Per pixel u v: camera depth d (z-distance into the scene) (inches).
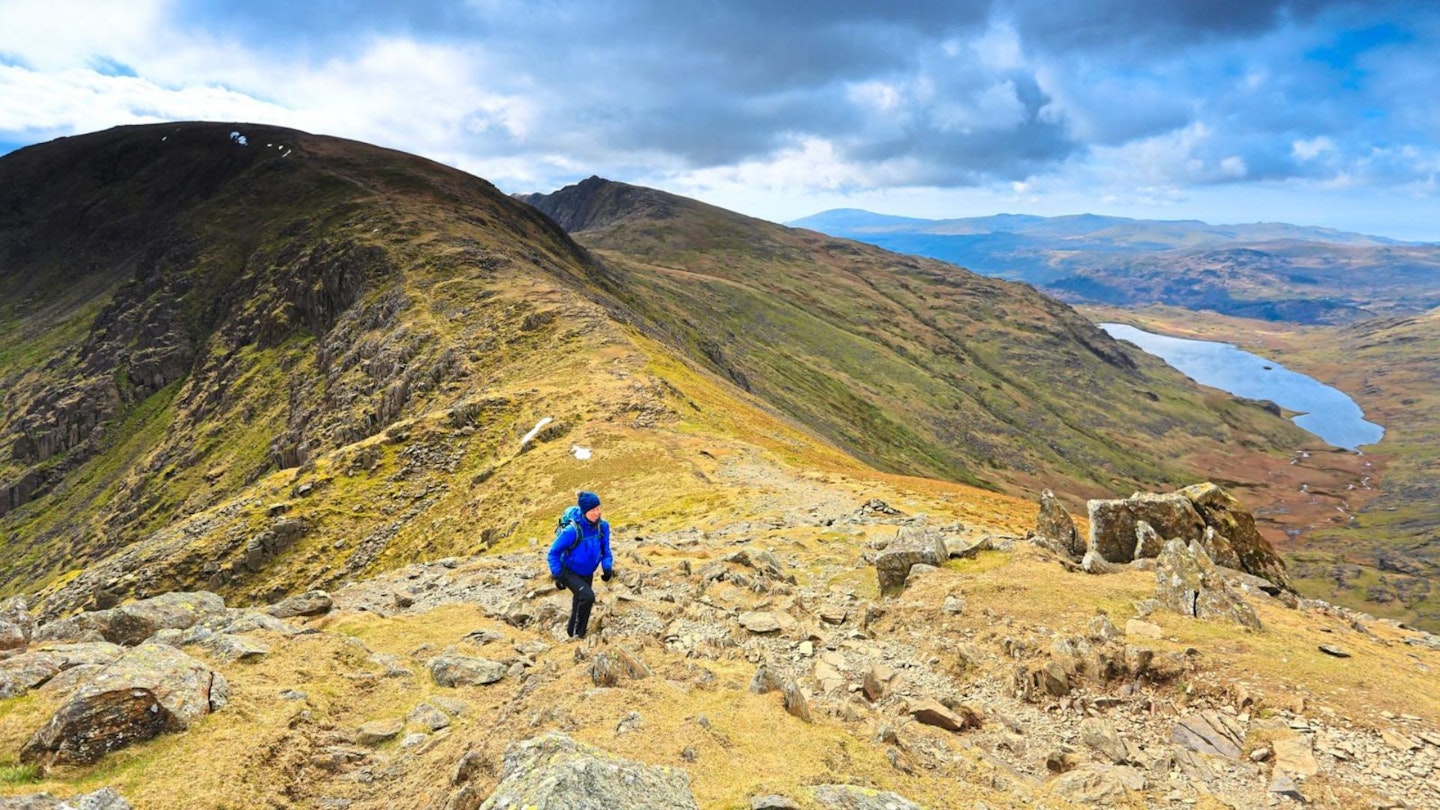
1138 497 887.1
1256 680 494.9
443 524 2354.8
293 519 2620.6
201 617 589.6
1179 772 419.2
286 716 414.9
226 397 5797.2
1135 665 525.3
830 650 613.3
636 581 835.4
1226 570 825.5
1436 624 7765.8
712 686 429.7
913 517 1317.7
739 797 295.1
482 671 517.3
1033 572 729.6
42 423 6422.2
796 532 1214.3
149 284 7691.9
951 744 430.6
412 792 349.1
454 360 4033.0
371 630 631.8
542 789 263.1
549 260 7332.7
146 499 5029.5
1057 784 388.2
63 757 340.8
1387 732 430.6
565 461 2303.2
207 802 328.5
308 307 6200.8
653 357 3735.2
